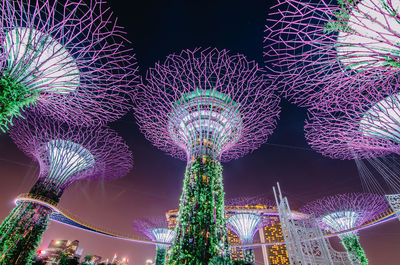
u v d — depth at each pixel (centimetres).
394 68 657
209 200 1278
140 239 3394
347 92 916
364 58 739
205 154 1463
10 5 845
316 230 1733
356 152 1420
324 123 1203
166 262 1195
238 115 1602
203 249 1108
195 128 1570
